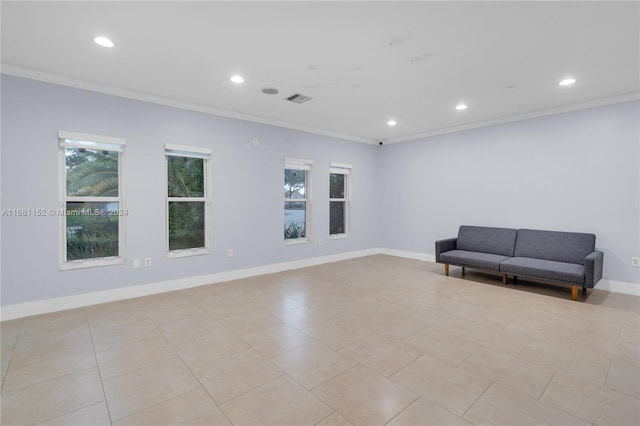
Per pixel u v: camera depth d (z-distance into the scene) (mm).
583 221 4383
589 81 3572
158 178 4152
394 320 3232
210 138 4586
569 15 2320
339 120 5289
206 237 4645
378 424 1746
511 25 2461
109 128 3783
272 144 5285
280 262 5438
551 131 4625
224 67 3229
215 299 3902
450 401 1943
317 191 5984
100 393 2029
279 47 2818
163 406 1907
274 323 3156
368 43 2748
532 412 1839
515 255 4770
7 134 3223
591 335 2867
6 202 3227
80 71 3332
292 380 2176
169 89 3852
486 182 5352
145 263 4062
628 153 4020
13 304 3260
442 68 3240
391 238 6938
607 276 4211
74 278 3584
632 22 2400
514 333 2918
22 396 1995
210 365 2369
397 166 6766
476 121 5328
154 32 2564
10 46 2801
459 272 5348
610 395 1995
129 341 2756
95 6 2207
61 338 2807
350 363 2398
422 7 2232
